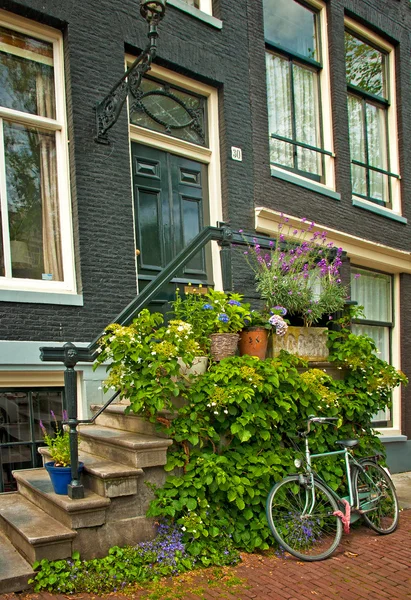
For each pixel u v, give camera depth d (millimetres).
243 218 6715
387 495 4879
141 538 3729
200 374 4316
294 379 4578
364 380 5379
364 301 8430
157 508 3730
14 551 3543
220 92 6754
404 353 8742
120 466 3822
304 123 7840
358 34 8656
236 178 6703
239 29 6953
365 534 4652
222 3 6793
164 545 3682
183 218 6488
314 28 8109
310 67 8008
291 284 5348
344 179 7996
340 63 8094
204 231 5066
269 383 4348
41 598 3121
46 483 4082
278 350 4922
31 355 4785
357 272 8398
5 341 4672
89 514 3510
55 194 5387
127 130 5719
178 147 6457
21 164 5215
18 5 5023
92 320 5227
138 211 6051
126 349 3873
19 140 5227
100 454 4234
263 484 4148
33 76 5344
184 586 3396
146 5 4535
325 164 7980
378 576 3762
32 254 5199
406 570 3887
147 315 4113
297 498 4258
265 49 7430
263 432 4312
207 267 6645
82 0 5457
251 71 7035
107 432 4422
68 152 5371
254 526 4027
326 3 8086
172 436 3988
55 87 5422
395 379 5355
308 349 5207
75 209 5277
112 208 5500
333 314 5695
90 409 5066
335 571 3807
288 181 7211
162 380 3811
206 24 6598
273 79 7508
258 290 5551
